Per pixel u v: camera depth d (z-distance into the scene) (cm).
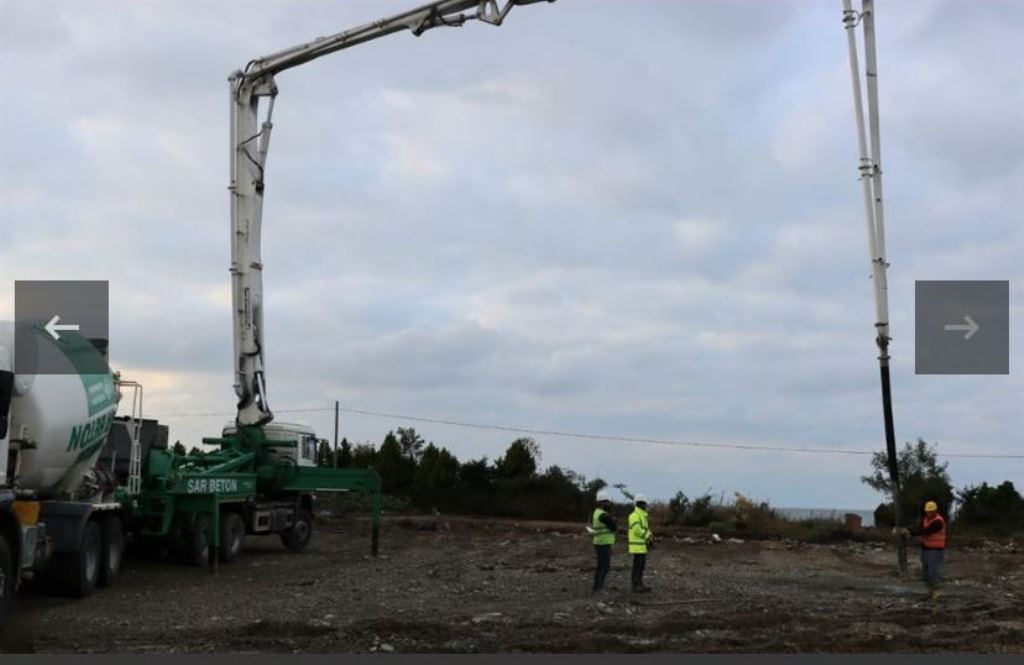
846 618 1588
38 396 1580
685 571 2406
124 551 2169
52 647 1254
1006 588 2133
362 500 5284
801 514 4409
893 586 2112
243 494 2525
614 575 2266
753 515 4228
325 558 2670
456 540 3519
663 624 1469
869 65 2345
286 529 2842
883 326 2334
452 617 1538
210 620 1493
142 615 1547
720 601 1795
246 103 2608
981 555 3194
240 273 2588
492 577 2192
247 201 2600
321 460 3161
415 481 5484
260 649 1241
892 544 3638
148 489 2208
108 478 1923
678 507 4612
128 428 2045
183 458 2423
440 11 2506
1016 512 4512
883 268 2339
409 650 1239
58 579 1727
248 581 2069
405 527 4112
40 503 1633
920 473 4566
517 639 1327
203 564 2338
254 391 2622
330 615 1553
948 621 1580
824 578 2272
